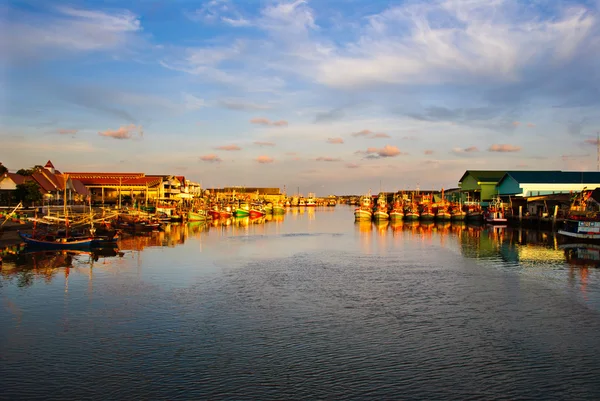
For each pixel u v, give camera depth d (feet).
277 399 58.08
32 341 77.05
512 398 58.70
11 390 59.88
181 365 67.67
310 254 182.60
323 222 416.87
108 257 170.30
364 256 176.24
